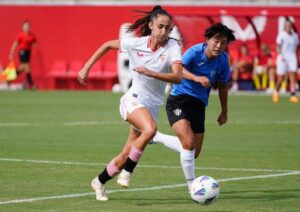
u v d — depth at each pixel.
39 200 32.44
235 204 32.06
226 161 45.22
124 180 31.39
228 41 33.62
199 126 34.97
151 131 31.14
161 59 32.03
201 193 30.66
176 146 36.28
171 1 115.31
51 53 113.19
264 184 37.22
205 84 32.59
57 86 113.38
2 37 114.81
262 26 105.25
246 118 71.94
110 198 33.12
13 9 114.12
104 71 111.00
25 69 110.12
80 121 67.88
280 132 60.84
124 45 32.53
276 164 44.03
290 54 90.19
